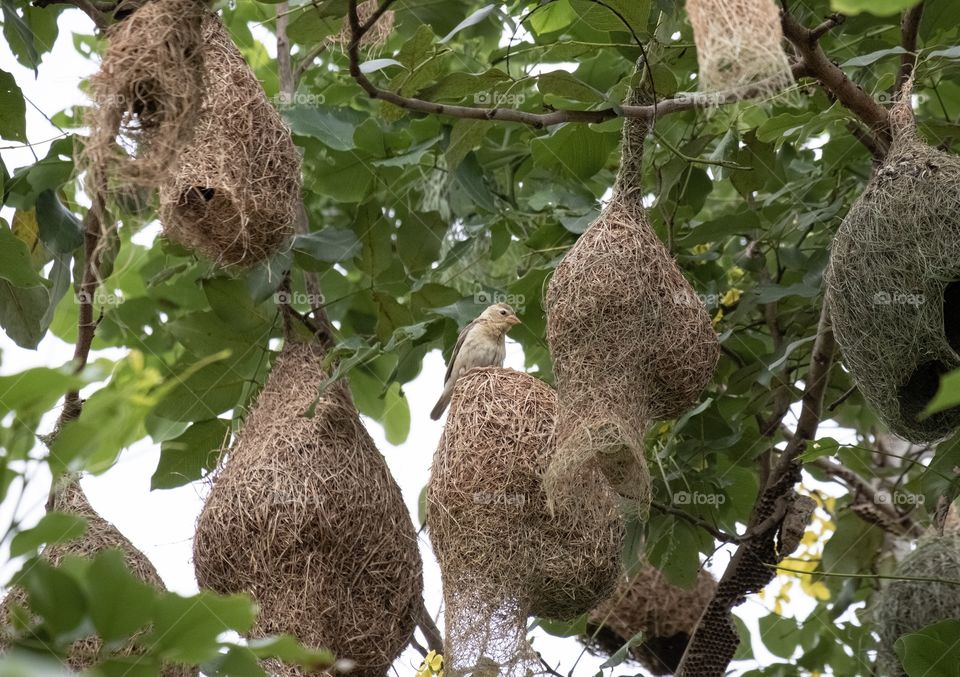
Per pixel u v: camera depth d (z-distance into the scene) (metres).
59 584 2.33
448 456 5.16
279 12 7.11
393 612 5.35
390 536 5.39
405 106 4.84
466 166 6.84
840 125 7.09
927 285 4.80
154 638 2.37
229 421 6.26
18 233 6.46
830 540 7.27
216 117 5.09
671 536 6.74
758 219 6.46
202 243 5.04
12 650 2.36
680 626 7.24
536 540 5.01
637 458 4.66
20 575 2.34
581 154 6.52
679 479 6.80
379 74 7.26
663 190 6.38
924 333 4.82
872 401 5.04
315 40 6.22
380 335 6.82
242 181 5.04
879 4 2.01
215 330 6.40
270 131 5.20
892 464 8.02
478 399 5.27
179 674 3.89
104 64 4.21
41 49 6.64
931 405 1.91
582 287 4.85
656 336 4.89
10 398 2.17
